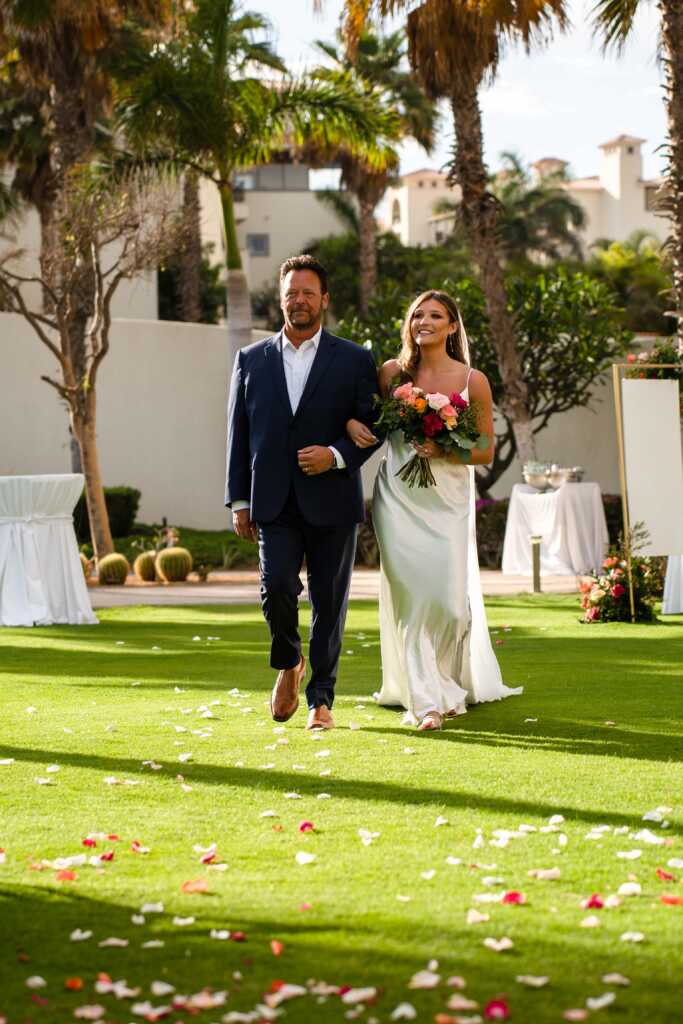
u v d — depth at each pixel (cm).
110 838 409
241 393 620
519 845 400
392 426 605
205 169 2003
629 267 5231
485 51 1780
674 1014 267
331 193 5050
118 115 1917
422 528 630
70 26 2005
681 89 1458
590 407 2505
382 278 4566
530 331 2309
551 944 309
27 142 2444
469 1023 260
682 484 1136
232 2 1873
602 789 477
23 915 335
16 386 2312
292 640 612
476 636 677
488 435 636
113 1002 277
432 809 447
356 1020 266
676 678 774
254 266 5406
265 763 529
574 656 889
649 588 1159
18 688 766
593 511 1769
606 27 1516
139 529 2344
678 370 1197
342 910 335
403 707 678
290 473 604
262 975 292
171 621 1226
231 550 2169
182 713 661
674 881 361
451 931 318
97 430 2397
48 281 1912
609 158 8425
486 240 2016
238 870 375
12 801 463
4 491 1169
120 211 1902
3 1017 269
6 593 1177
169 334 2477
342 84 2003
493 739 579
